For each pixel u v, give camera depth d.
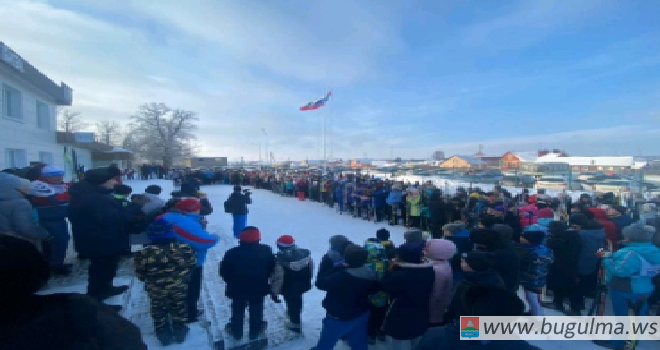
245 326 4.22
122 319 1.44
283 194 23.42
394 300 3.21
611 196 9.14
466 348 1.76
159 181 33.97
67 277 5.07
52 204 5.01
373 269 3.66
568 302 5.22
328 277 3.36
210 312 4.60
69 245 6.94
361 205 13.41
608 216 6.16
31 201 4.81
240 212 9.15
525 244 4.54
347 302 3.12
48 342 1.11
